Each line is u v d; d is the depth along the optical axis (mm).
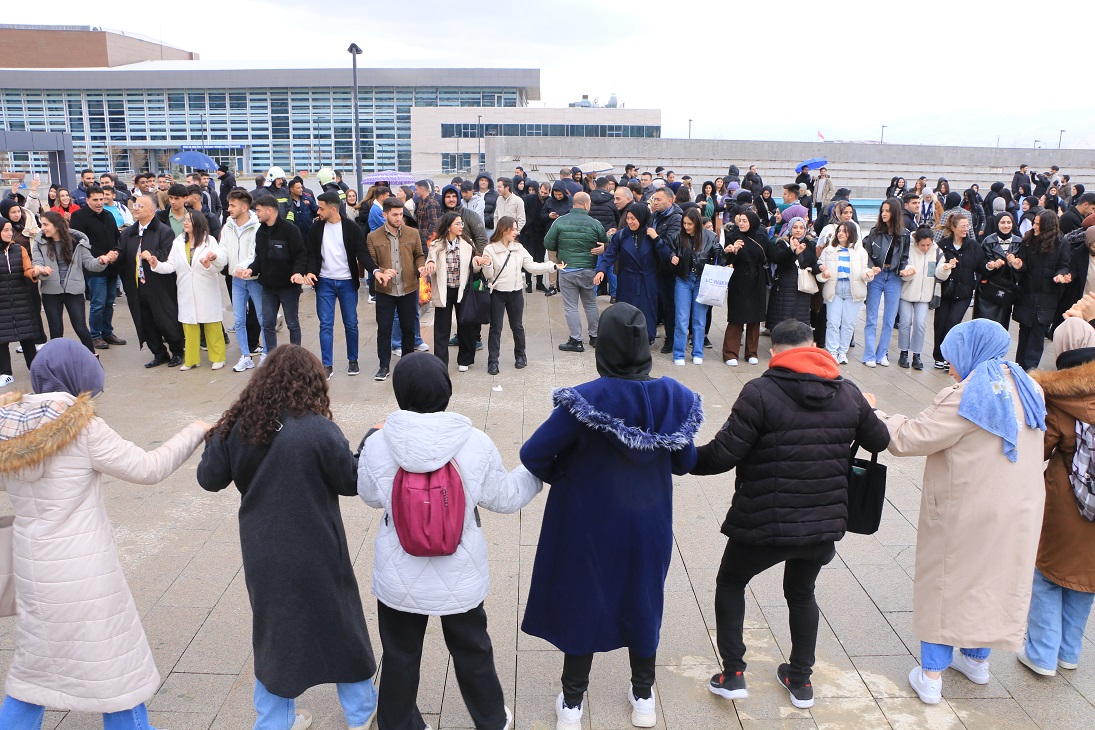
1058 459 3521
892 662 3748
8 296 7512
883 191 30500
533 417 6953
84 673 2832
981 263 8438
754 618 4066
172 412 7039
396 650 2945
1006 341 3371
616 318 2930
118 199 13945
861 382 8289
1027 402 3303
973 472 3314
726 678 3459
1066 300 8164
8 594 2857
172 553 4660
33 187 11945
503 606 4129
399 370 2854
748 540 3197
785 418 3109
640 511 2992
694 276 8531
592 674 3641
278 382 2887
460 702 3406
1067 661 3688
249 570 2898
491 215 13062
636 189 11922
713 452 3158
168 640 3816
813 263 8523
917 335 8648
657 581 3102
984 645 3348
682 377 8328
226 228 8055
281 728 3020
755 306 8516
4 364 7688
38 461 2691
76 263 8164
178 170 48625
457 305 7992
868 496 3432
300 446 2842
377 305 7785
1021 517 3295
